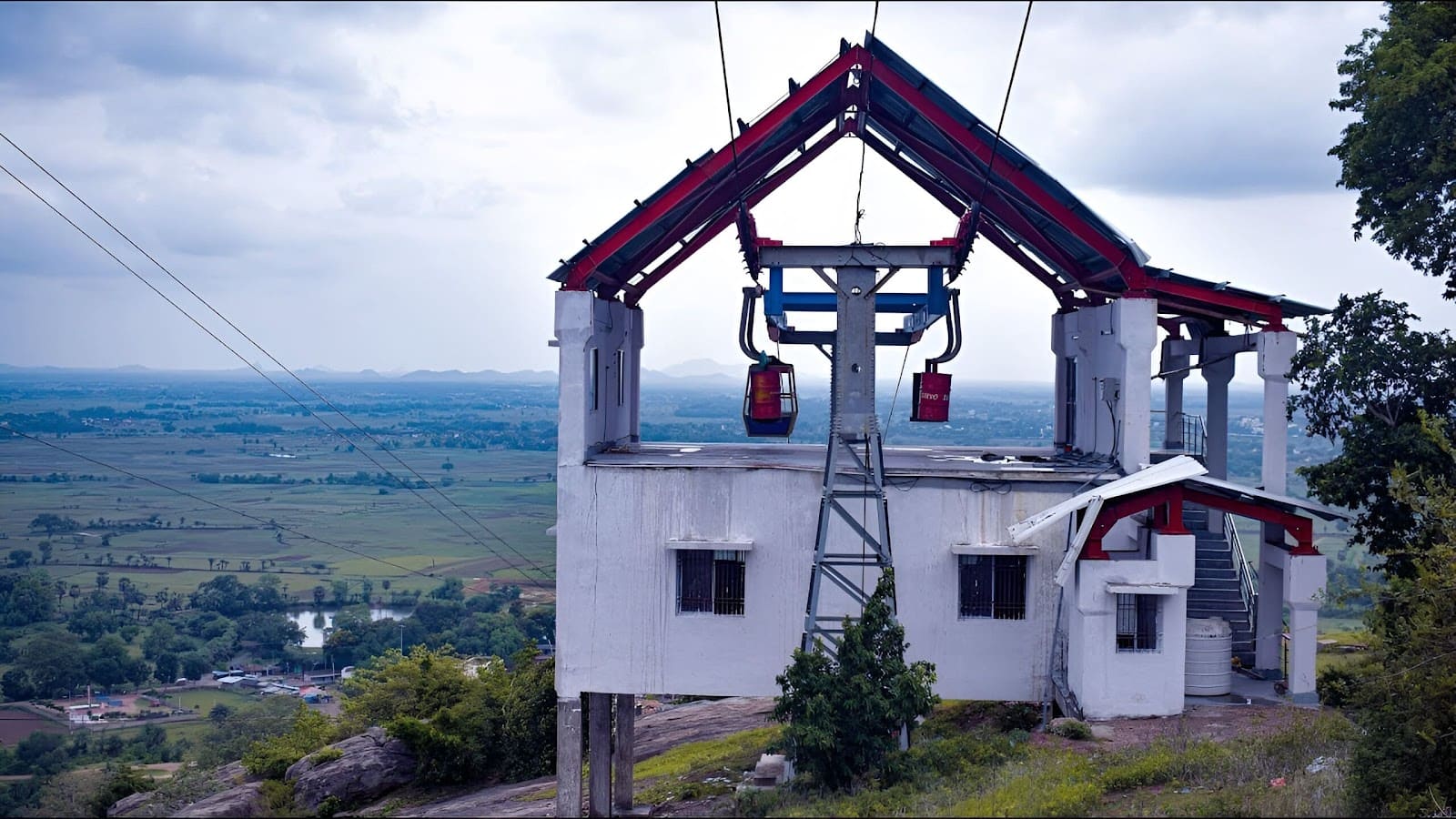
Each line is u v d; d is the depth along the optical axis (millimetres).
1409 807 15508
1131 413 22484
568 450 22234
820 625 21766
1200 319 26812
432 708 39156
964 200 27297
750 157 23797
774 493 21953
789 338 24688
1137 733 20156
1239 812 15414
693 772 30594
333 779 33688
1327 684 21875
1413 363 22969
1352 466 23562
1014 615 22047
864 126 25484
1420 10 24562
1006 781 17625
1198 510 27062
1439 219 23984
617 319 26859
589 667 22219
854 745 19672
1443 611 17281
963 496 21969
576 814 22172
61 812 33219
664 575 22047
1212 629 22344
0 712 83812
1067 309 29328
